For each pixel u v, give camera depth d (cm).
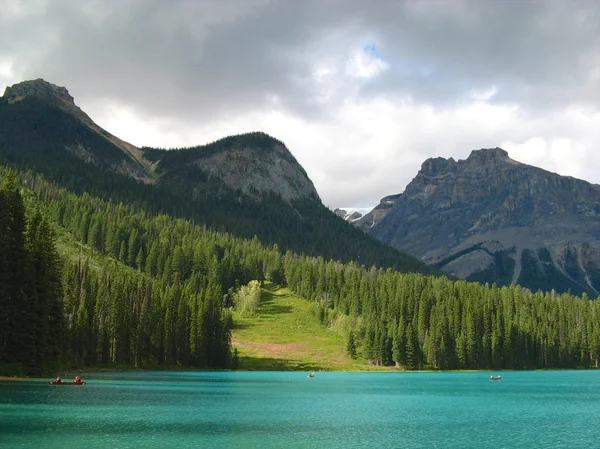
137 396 9831
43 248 11288
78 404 8231
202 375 16250
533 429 7494
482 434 7075
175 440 6128
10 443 5506
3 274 10194
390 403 10312
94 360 15538
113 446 5622
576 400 11056
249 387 12900
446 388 13675
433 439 6700
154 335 17375
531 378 18062
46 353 11700
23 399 8294
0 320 10162
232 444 6069
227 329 19475
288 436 6669
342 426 7519
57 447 5416
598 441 6675
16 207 10450
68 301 15200
